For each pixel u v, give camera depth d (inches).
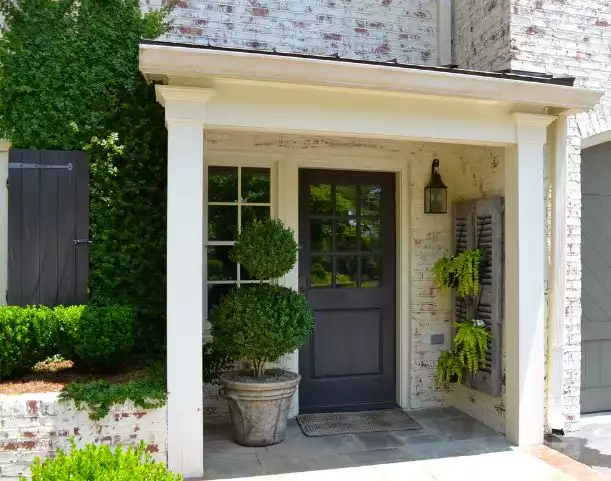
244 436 156.3
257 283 183.6
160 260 170.4
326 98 142.8
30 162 157.3
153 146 169.0
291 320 151.6
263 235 156.3
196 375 133.0
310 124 141.8
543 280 162.6
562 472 139.6
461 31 194.5
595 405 191.0
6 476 124.6
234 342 150.6
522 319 158.9
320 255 191.8
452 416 185.8
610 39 180.2
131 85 166.7
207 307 181.3
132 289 168.2
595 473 139.0
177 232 133.0
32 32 159.9
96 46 164.6
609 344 193.6
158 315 170.1
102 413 127.0
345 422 178.4
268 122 138.9
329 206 193.0
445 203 193.2
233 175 184.4
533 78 148.5
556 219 168.6
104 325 140.1
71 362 161.3
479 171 181.9
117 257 166.4
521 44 169.5
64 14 162.6
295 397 184.4
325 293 191.6
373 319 197.2
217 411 178.7
